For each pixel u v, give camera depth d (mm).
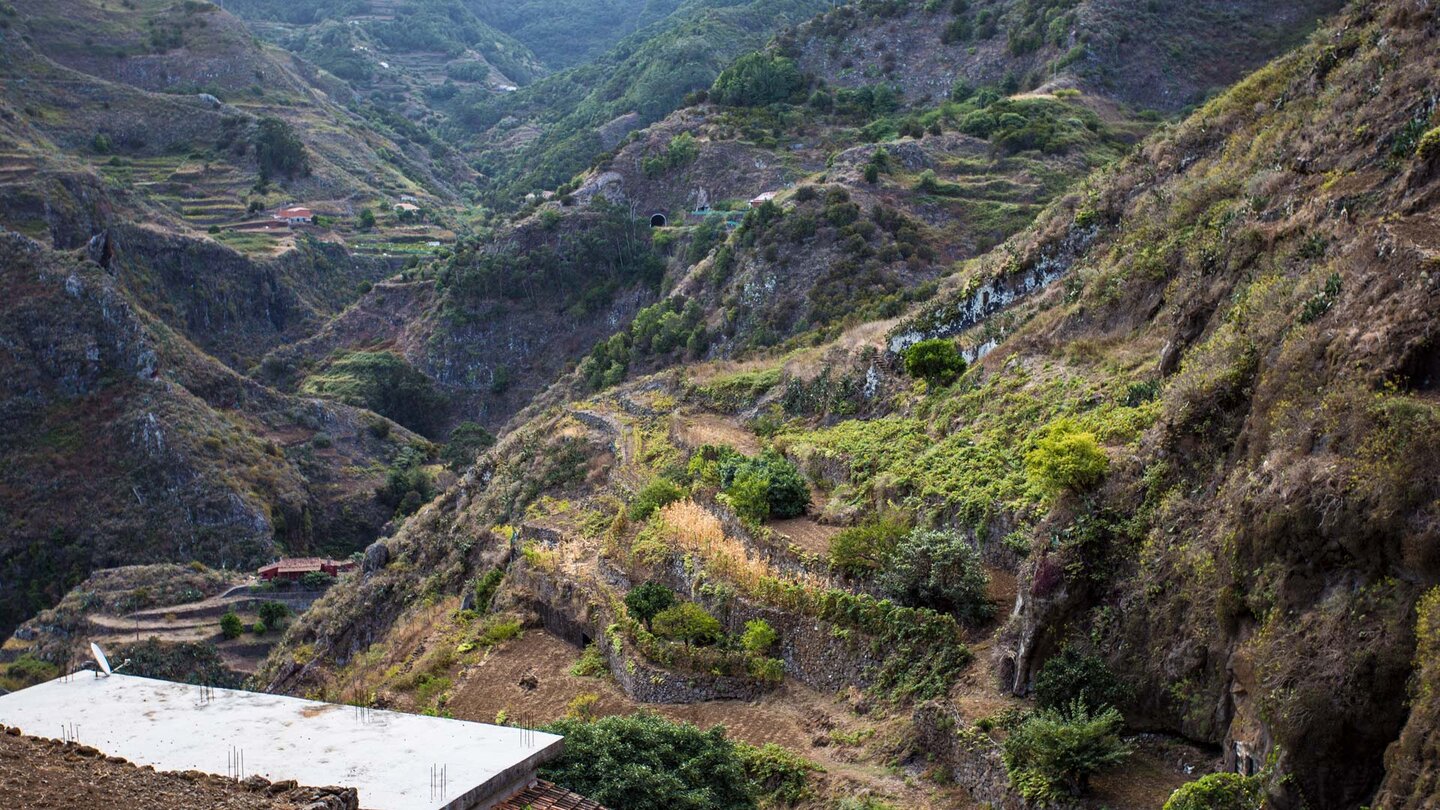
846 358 43594
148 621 73000
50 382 102562
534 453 52812
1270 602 15570
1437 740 12305
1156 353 27422
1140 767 17312
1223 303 24047
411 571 52219
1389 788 12695
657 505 36000
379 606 50781
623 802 18609
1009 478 26000
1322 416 16000
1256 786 14508
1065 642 19406
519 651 32438
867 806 19281
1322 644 14344
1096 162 93750
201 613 74562
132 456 97875
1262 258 23500
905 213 86125
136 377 103750
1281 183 25781
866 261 80875
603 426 51750
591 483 45719
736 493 32219
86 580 83250
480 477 56438
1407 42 26094
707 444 40344
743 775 20734
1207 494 18547
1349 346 16578
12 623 89812
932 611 23062
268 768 14469
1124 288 30938
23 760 13562
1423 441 14102
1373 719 13492
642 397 54969
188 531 93688
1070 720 17875
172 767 14352
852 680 23578
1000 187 90000
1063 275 37344
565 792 15328
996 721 19234
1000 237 81875
